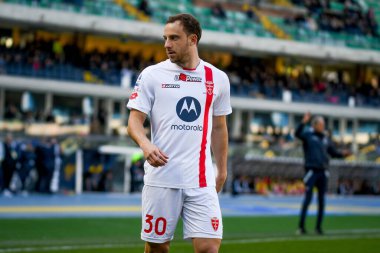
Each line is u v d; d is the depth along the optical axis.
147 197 14.48
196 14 105.62
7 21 86.88
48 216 44.47
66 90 87.69
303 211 37.22
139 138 14.05
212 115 14.99
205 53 110.19
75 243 30.38
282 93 107.38
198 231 14.21
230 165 83.94
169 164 14.30
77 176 72.69
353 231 40.34
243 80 107.38
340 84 118.75
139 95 14.46
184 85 14.45
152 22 98.19
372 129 119.31
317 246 31.34
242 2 115.00
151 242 14.55
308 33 116.06
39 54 86.88
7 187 66.50
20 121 74.44
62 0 89.88
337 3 128.38
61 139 71.94
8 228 36.41
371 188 96.38
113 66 93.44
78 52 90.81
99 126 84.56
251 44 106.50
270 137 104.38
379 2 134.75
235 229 40.03
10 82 83.06
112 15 94.38
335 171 92.69
